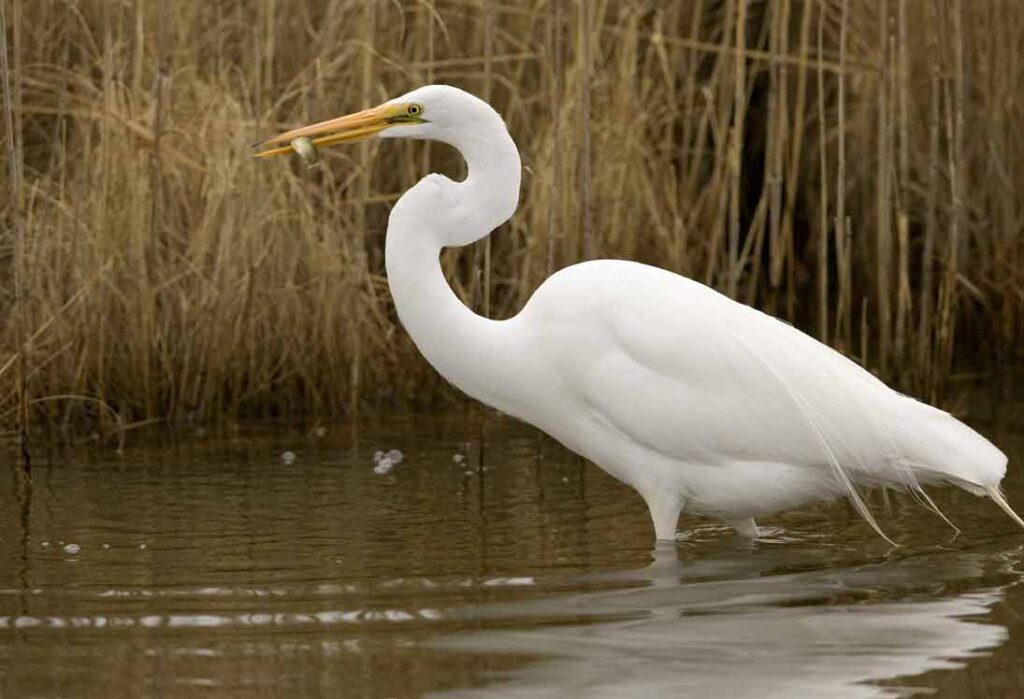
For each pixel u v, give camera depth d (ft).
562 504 32.89
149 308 41.01
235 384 41.91
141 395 41.42
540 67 46.60
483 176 29.35
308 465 36.78
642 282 28.71
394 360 43.47
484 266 40.52
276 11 45.68
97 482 35.04
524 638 23.45
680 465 28.66
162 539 29.89
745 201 51.16
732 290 42.39
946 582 26.27
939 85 48.06
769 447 28.02
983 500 32.07
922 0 47.62
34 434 40.27
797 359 28.17
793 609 24.86
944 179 48.52
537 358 29.07
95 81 45.62
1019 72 48.01
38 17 45.29
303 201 42.29
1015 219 48.08
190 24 44.42
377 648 23.07
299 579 26.89
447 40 42.39
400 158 45.70
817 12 50.19
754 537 29.94
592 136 44.73
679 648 22.94
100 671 22.13
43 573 27.40
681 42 46.39
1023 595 25.36
